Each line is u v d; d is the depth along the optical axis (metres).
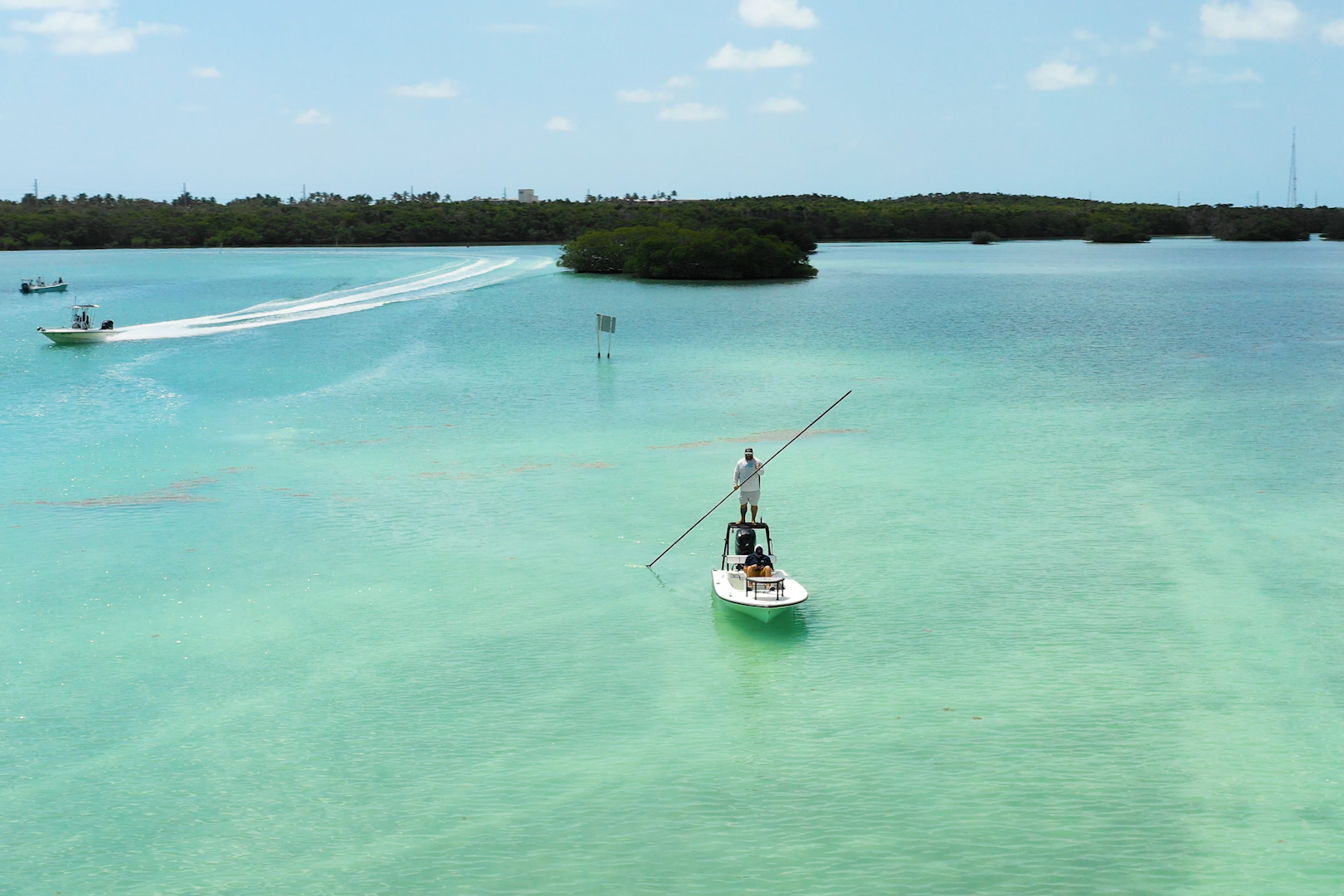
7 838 13.38
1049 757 15.02
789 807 13.83
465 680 17.75
